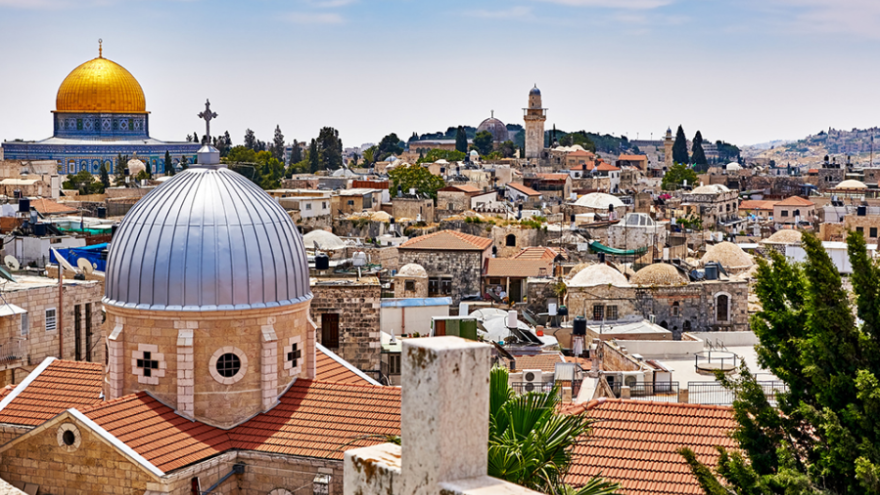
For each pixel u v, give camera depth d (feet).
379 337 212.64
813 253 111.65
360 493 58.13
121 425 138.51
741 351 244.83
